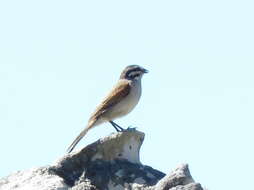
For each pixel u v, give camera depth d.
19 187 11.53
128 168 12.45
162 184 11.11
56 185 11.40
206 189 11.41
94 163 12.31
